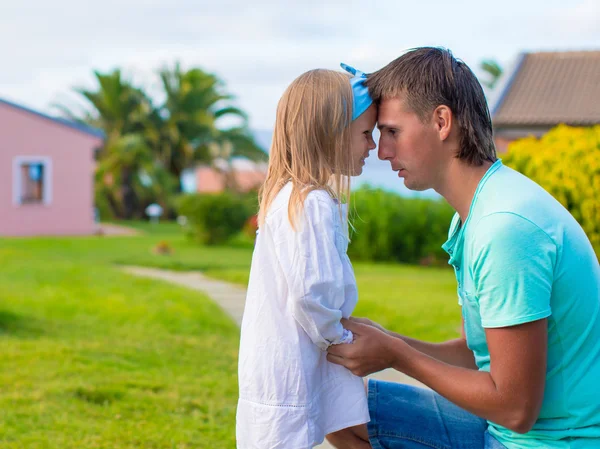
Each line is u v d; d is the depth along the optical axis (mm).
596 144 8484
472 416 2434
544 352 1954
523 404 1963
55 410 4352
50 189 23062
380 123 2250
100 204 31094
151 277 11422
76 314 7652
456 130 2143
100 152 32125
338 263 2162
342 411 2246
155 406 4508
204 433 4074
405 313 7680
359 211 16094
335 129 2279
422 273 13562
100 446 3814
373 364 2178
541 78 19391
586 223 8414
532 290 1920
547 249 1947
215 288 10805
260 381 2197
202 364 5668
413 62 2197
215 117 34125
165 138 33000
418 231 15914
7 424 4086
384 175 18453
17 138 22531
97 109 32625
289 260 2145
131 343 6324
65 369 5250
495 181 2094
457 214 2275
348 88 2312
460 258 2213
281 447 2162
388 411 2455
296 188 2227
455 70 2150
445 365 2113
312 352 2213
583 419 2029
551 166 8672
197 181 40656
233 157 34094
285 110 2352
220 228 19453
